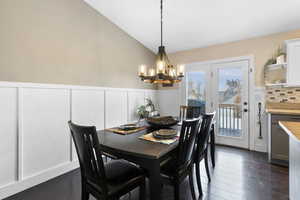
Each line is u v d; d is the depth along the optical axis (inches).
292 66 104.9
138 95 153.0
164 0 99.3
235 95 138.3
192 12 108.3
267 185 80.5
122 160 68.1
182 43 149.9
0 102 70.4
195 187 80.4
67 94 96.0
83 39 104.5
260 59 126.3
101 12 115.5
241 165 103.4
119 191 51.0
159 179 49.2
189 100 161.6
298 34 113.2
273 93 121.6
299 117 95.8
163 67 76.1
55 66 89.9
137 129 81.4
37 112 82.8
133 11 113.0
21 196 72.9
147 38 147.3
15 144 75.2
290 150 62.6
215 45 147.0
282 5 94.2
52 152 89.3
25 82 78.0
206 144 84.8
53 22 88.8
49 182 84.8
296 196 56.3
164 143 58.4
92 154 48.2
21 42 76.5
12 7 73.4
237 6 99.0
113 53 126.2
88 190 56.1
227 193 74.6
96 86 113.1
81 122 103.3
